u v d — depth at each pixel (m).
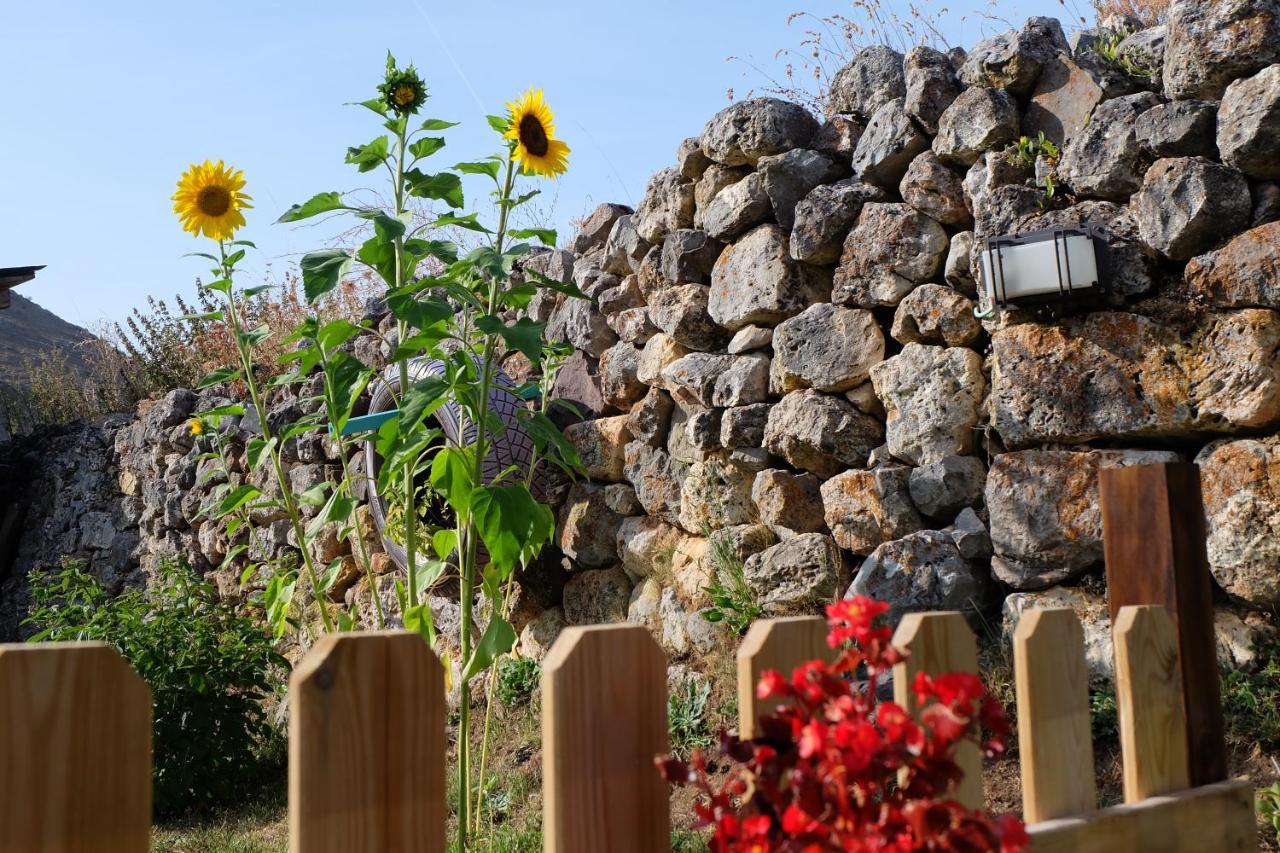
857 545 4.64
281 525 8.57
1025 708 1.74
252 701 6.12
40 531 11.68
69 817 1.22
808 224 4.94
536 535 3.50
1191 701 1.95
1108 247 3.93
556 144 3.77
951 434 4.41
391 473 3.45
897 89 4.97
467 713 3.29
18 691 1.20
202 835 5.04
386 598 7.46
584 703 1.45
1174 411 3.77
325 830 1.29
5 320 37.50
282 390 8.73
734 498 5.21
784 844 1.30
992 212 4.29
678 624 5.39
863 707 1.38
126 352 13.10
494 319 3.41
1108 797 3.36
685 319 5.52
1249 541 3.58
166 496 9.91
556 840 1.41
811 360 4.88
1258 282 3.63
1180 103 3.86
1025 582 4.08
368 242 3.59
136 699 1.27
